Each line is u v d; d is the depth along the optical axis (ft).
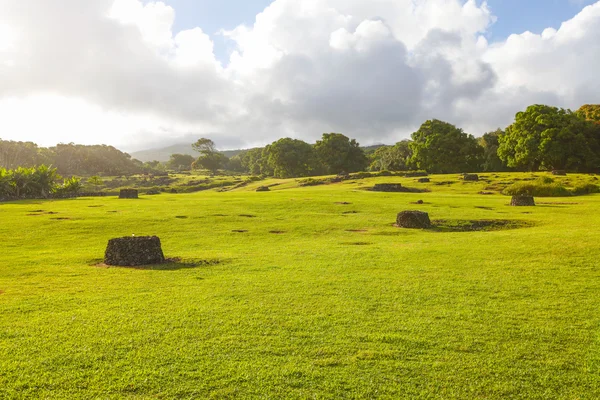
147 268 50.39
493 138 370.12
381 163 465.88
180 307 33.50
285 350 25.27
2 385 21.18
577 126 260.01
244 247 67.87
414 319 30.37
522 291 36.94
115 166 635.25
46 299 35.94
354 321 30.01
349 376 22.26
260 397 20.36
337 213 110.63
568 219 88.63
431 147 319.06
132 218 98.78
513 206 118.93
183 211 112.06
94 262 54.80
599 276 41.11
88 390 20.81
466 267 46.65
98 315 31.50
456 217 96.07
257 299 35.70
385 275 43.86
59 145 623.77
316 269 47.47
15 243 72.28
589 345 25.79
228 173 611.06
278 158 427.33
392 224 91.86
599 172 260.62
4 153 521.24
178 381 21.72
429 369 23.06
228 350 25.26
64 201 152.05
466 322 29.71
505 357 24.36
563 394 20.67
